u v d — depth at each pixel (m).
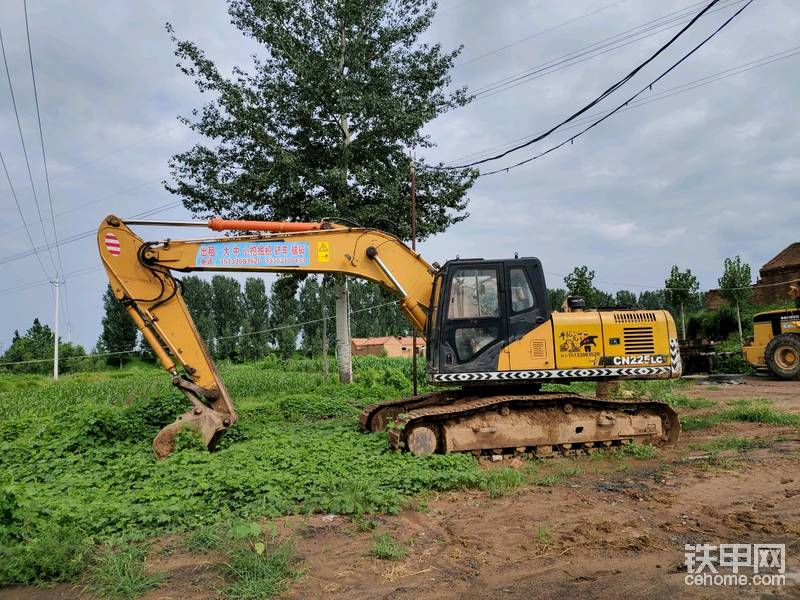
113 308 56.38
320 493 6.96
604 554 5.16
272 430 10.74
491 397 9.73
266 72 18.77
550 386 16.75
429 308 10.08
